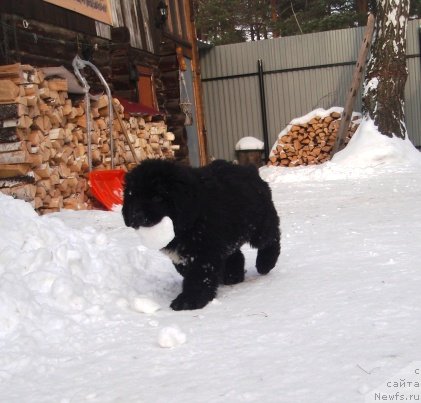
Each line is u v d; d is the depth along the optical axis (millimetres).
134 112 8266
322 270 3734
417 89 12953
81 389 2215
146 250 4363
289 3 25234
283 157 12273
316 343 2455
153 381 2223
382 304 2895
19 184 5789
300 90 13453
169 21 11641
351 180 9070
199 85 13070
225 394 2039
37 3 6816
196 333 2719
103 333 2832
